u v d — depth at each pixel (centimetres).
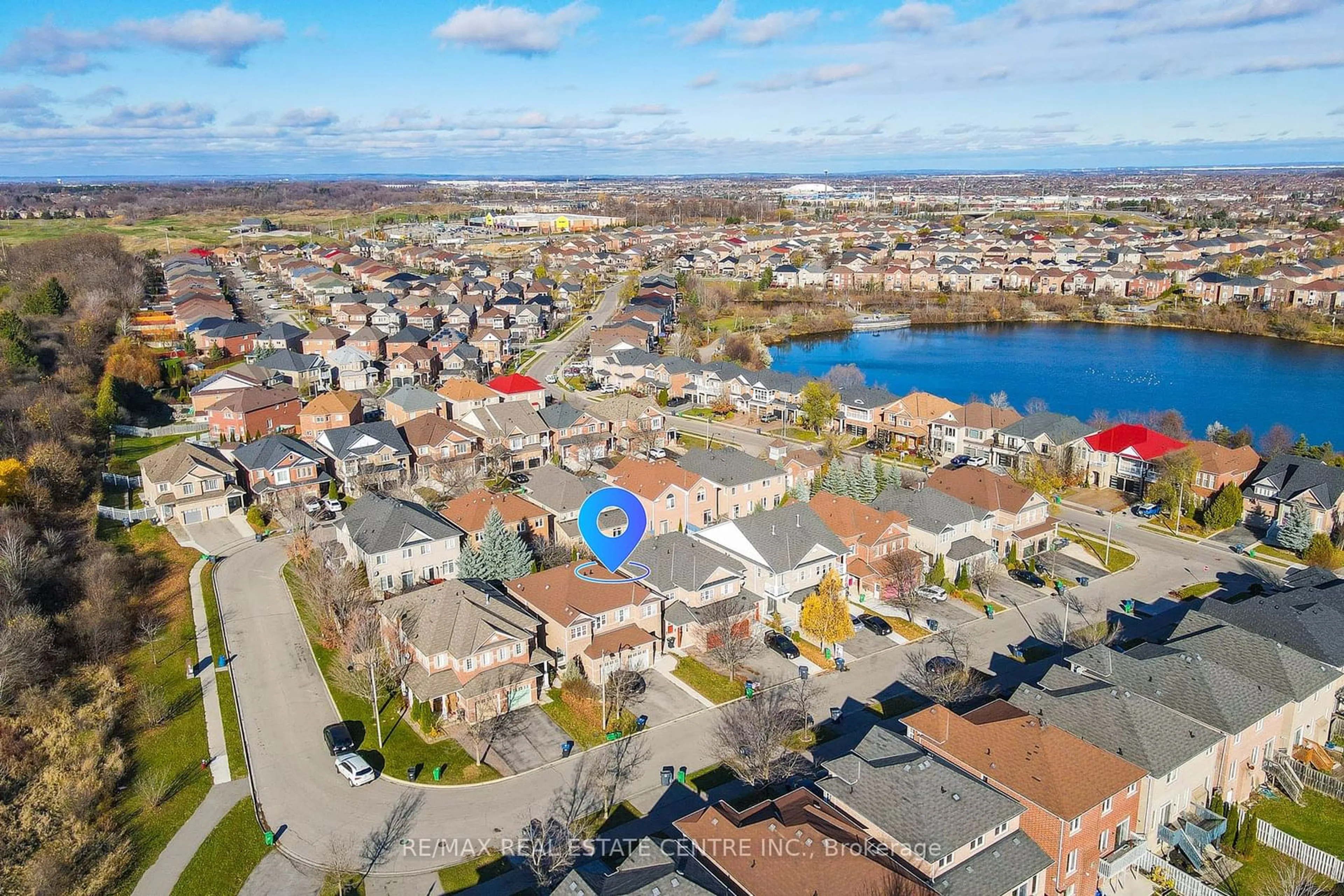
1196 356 17375
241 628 6712
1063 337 19588
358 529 7469
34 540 7506
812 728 5569
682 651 6556
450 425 10412
